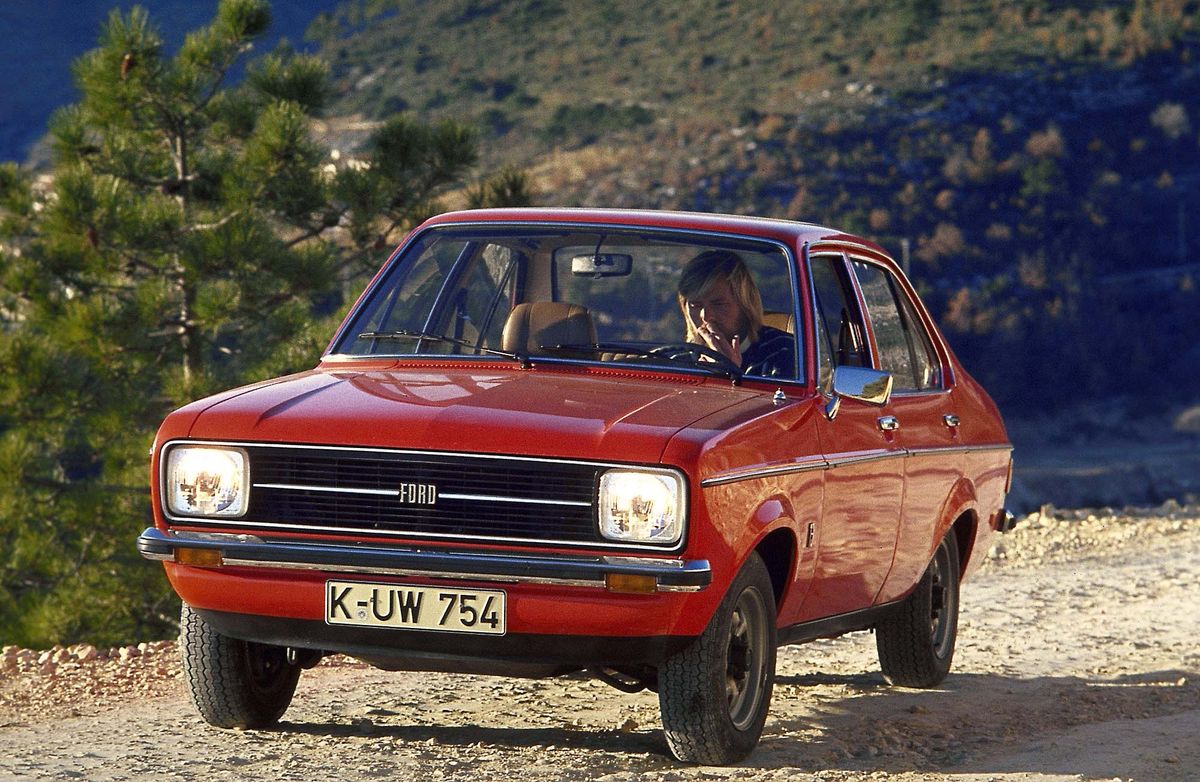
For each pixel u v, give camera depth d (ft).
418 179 70.74
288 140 65.46
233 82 70.95
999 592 44.80
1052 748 23.90
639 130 649.61
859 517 23.38
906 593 27.12
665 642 18.99
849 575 23.61
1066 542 58.03
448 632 18.94
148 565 62.95
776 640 21.42
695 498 18.48
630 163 595.06
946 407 28.02
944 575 29.09
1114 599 43.78
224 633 20.34
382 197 68.18
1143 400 521.65
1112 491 453.58
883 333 26.12
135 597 62.34
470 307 24.16
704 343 22.91
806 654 33.24
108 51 67.56
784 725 24.53
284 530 19.34
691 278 23.21
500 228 24.47
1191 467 479.82
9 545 62.23
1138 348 540.52
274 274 64.28
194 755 20.97
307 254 64.95
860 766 21.83
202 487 19.66
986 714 26.89
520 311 23.32
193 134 70.79
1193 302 556.10
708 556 18.71
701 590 18.56
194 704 22.24
